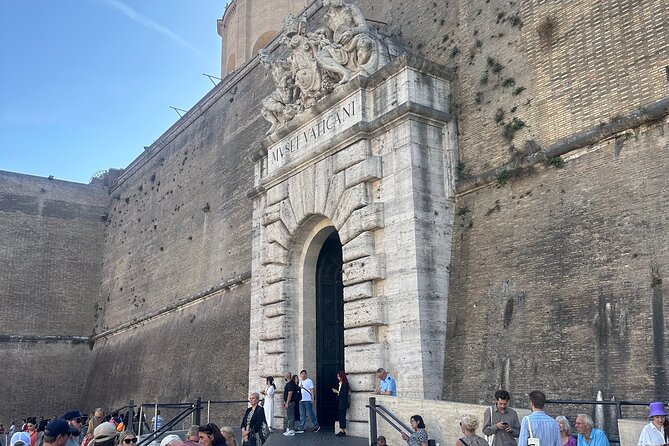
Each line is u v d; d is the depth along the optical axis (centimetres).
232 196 2775
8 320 3934
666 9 1167
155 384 3041
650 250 1090
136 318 3516
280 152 1966
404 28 1861
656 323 1046
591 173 1239
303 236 1870
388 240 1509
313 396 1750
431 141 1533
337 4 1766
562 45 1362
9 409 3775
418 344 1381
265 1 4022
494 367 1298
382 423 1252
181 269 3139
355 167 1605
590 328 1144
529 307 1269
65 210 4322
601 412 1064
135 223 3875
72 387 4041
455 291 1443
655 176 1120
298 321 1852
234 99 2972
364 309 1507
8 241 4056
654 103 1145
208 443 789
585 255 1195
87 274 4294
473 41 1597
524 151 1388
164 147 3662
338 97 1702
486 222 1432
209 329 2697
